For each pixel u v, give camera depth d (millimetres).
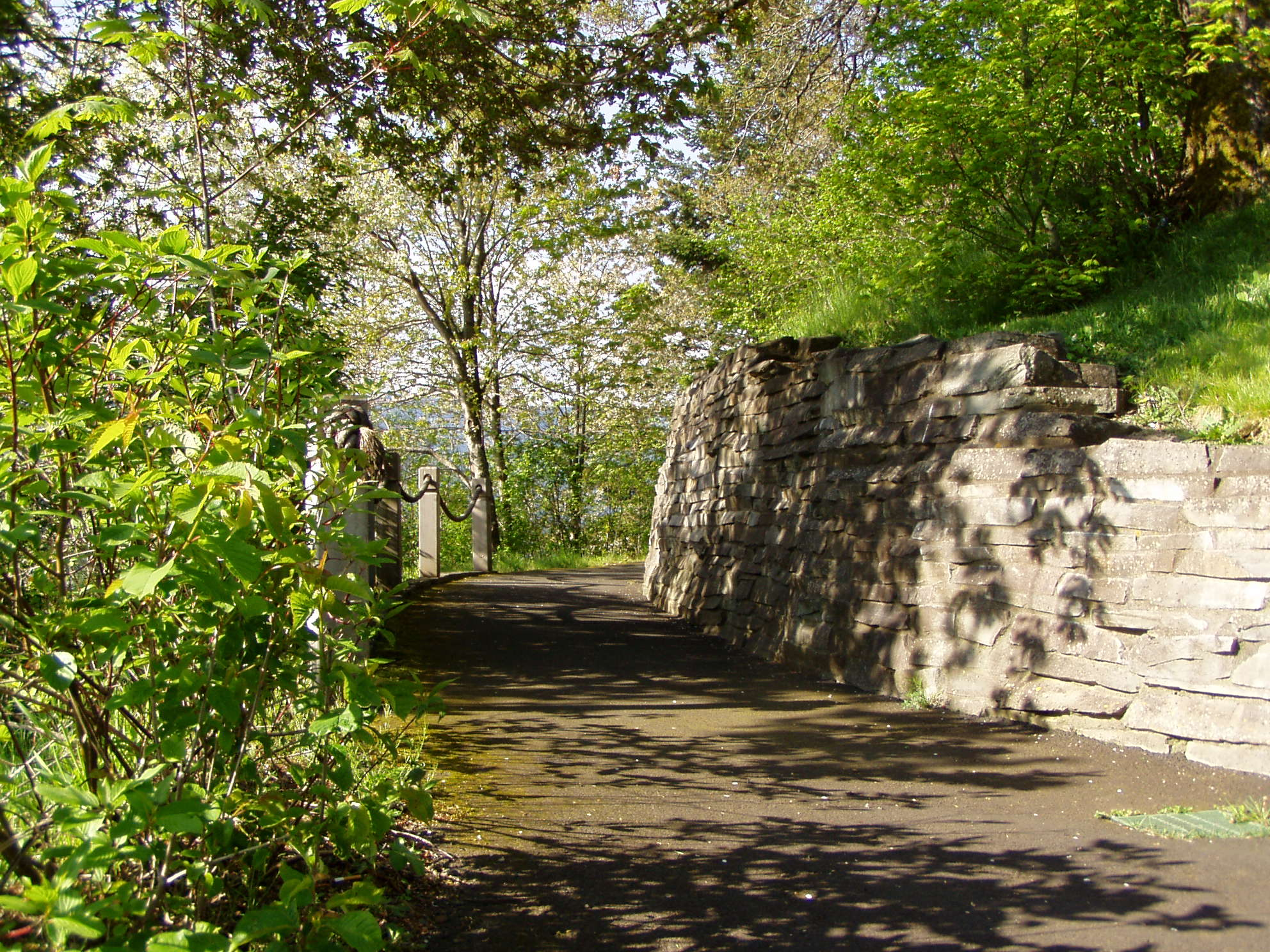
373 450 6391
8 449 2428
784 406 8992
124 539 2270
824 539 7949
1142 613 5062
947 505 6453
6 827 2242
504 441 25797
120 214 6938
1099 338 7262
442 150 9617
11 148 6602
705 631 10062
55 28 7023
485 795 4625
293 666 2820
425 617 10641
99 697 2551
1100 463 5469
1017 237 9352
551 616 11094
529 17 8211
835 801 4516
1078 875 3490
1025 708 5582
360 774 4059
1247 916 3078
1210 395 5926
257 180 8789
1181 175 9805
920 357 7031
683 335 25797
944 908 3301
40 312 2502
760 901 3424
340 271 9664
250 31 7043
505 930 3238
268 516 2424
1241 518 4652
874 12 10969
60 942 1846
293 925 2184
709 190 22281
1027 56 8492
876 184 9586
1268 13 8984
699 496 11305
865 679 6984
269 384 3215
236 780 2711
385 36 7254
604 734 5785
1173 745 4805
